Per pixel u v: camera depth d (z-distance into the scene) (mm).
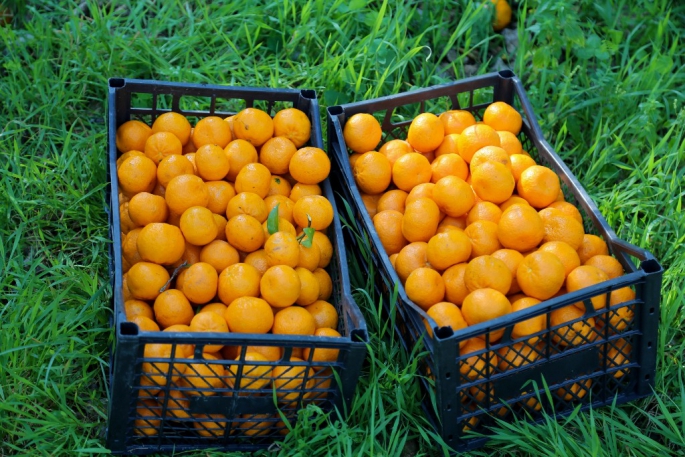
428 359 1682
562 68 2178
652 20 2275
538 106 2164
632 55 2297
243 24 2174
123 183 1783
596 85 2145
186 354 1615
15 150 1947
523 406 1710
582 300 1637
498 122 1943
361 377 1770
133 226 1800
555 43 2158
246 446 1678
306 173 1819
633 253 1711
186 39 2162
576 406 1741
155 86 1883
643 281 1655
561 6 2148
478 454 1702
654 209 2006
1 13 2176
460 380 1636
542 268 1668
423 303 1698
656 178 2014
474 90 2123
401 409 1718
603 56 2158
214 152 1790
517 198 1817
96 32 2117
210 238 1720
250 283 1682
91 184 1966
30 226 1927
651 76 2178
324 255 1792
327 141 1970
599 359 1710
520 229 1720
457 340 1592
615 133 2158
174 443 1662
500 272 1667
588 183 2070
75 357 1728
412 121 1944
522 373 1666
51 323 1722
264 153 1866
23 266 1868
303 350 1674
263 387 1641
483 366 1662
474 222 1779
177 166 1775
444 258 1715
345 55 2123
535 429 1692
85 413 1727
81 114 2102
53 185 1954
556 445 1658
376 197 1906
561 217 1768
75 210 1931
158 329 1643
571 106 2195
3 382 1691
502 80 1989
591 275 1687
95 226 1903
